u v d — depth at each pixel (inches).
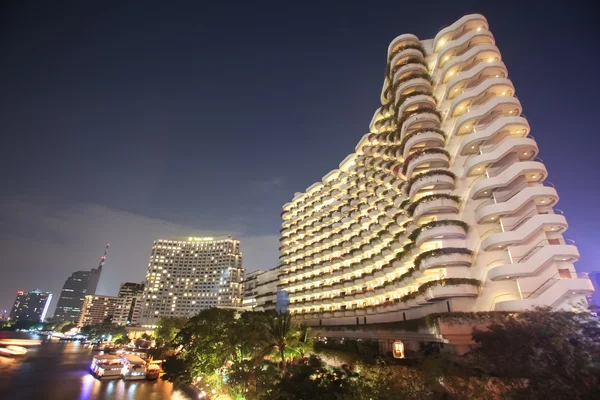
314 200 3811.5
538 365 734.5
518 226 1451.8
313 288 3134.8
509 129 1594.5
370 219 2760.8
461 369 859.4
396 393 765.3
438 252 1568.7
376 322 2315.5
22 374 2755.9
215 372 1987.0
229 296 7549.2
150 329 6491.1
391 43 2337.6
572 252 1302.9
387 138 2427.4
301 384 984.3
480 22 1926.7
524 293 1331.2
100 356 3019.2
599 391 639.1
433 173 1752.0
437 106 2026.3
